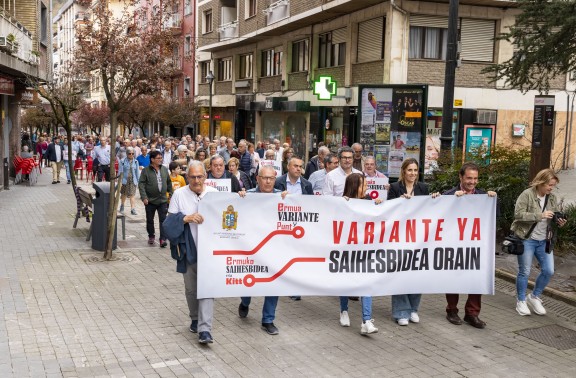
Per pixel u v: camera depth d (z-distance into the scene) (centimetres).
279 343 672
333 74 2677
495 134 2128
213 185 896
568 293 866
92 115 4916
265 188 722
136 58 1170
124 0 1506
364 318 705
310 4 2578
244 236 676
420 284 732
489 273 744
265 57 3516
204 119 4116
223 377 579
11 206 1761
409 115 1556
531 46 1262
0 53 1720
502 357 646
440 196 732
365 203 712
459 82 2242
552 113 1017
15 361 600
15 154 2694
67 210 1694
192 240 665
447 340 693
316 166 1249
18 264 1001
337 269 708
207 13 4091
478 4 2197
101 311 765
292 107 2916
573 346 682
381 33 2291
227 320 748
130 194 1655
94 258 1055
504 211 1123
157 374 582
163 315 757
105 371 584
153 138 2638
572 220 1082
